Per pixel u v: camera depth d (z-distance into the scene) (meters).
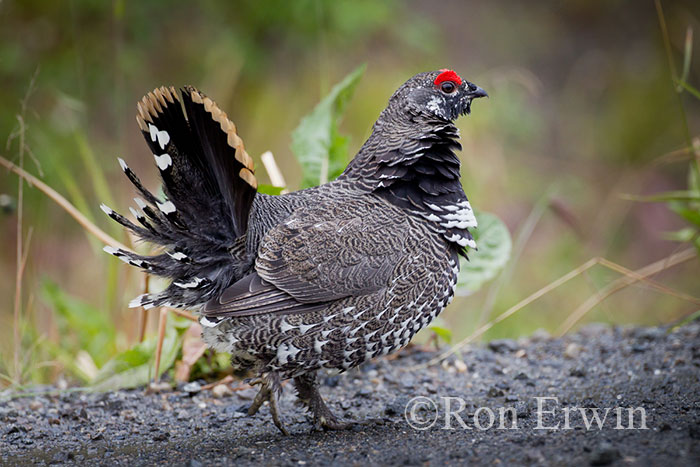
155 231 7.04
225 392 8.68
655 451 5.71
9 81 14.79
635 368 8.65
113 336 10.45
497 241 9.72
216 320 6.76
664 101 21.16
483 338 12.30
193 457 6.70
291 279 6.89
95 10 15.50
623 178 18.53
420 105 7.95
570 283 14.91
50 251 13.17
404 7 18.17
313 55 16.95
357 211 7.28
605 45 23.19
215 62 16.28
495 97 17.62
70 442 7.34
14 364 9.51
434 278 7.31
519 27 22.98
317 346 7.03
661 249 17.06
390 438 6.91
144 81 16.33
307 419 7.81
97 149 14.38
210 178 6.84
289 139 16.08
